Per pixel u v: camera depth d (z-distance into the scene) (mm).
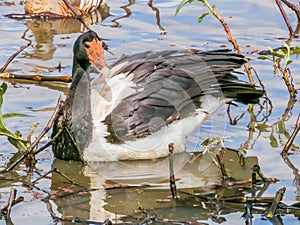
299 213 10383
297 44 16406
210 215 10438
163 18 17922
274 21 17797
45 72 14945
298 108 13734
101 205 10805
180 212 10555
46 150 12641
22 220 10250
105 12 18516
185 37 16625
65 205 10750
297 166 11781
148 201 10945
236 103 13797
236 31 17156
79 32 17297
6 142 12617
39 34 17125
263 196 10914
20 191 11109
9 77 14742
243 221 10227
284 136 12789
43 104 13727
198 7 18641
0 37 16828
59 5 18250
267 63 15422
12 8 18797
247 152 12305
